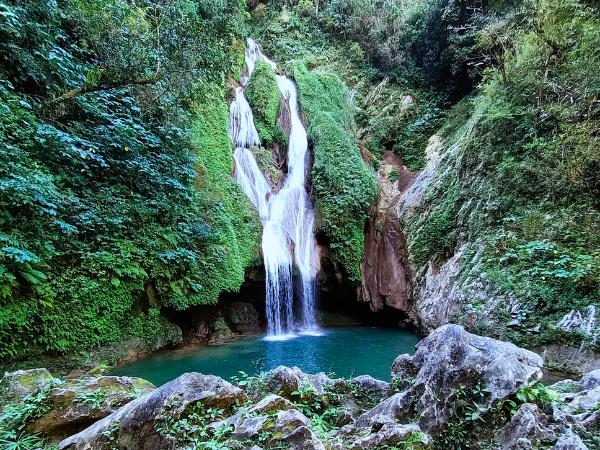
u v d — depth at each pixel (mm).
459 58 13008
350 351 7855
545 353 5863
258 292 10211
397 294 10484
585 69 7270
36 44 6328
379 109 15617
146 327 7188
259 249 9938
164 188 7945
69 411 3152
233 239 9172
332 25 17859
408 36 16359
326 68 16672
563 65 7770
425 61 15500
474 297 7492
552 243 6766
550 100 8055
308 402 3400
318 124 13000
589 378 3686
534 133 8391
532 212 7527
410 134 14516
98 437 2709
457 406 2730
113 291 6473
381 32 17016
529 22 8586
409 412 2883
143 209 7289
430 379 2906
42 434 3031
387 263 10891
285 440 2402
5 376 3680
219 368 6605
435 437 2639
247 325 9875
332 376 6191
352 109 15141
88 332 6098
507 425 2564
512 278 7004
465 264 8344
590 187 6930
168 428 2623
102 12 7383
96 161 7031
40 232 5492
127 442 2678
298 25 17906
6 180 4875
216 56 8344
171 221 7852
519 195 8125
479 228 8594
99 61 7109
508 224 7914
